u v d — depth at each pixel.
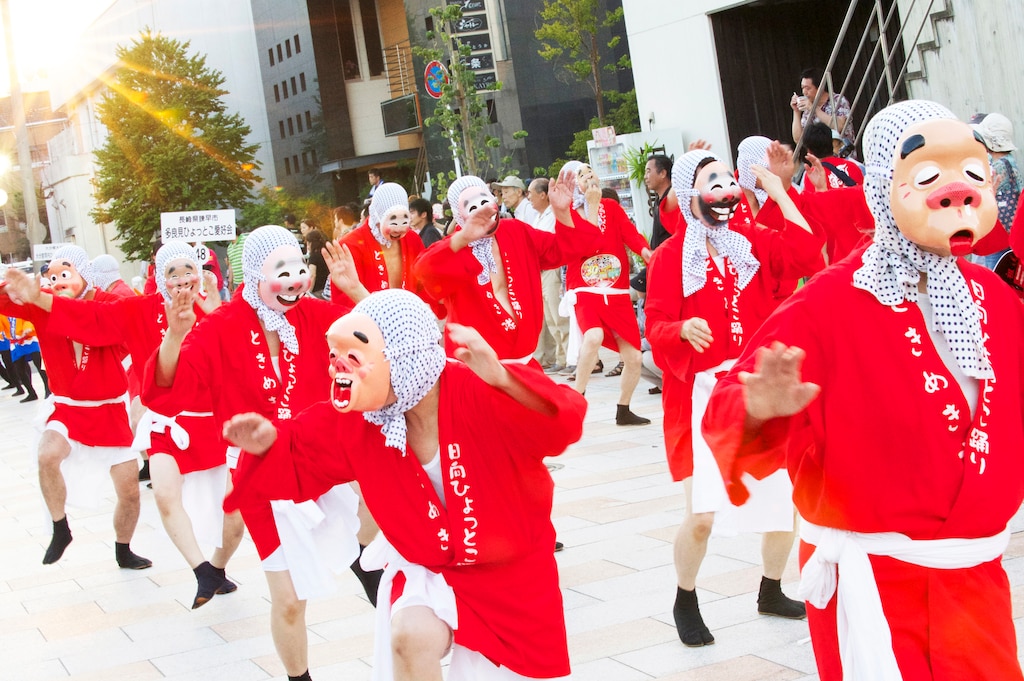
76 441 7.33
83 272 7.96
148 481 10.47
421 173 47.59
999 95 10.19
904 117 2.78
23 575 7.62
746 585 5.41
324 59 53.28
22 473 12.24
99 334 6.98
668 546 6.21
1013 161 7.47
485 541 3.26
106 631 6.14
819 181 6.04
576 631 5.12
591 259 9.55
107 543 8.30
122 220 48.22
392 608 3.33
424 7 43.44
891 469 2.79
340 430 3.37
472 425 3.24
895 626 2.78
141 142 47.84
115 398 7.37
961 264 2.92
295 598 4.59
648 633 4.97
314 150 54.56
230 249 14.16
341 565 4.80
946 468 2.76
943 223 2.66
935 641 2.73
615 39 32.62
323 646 5.40
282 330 5.18
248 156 49.38
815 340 2.82
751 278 4.80
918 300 2.81
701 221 4.80
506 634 3.29
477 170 23.14
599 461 8.56
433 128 44.62
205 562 6.09
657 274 4.89
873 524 2.79
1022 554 5.18
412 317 3.20
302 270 5.10
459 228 6.89
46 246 16.52
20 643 6.11
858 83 15.51
